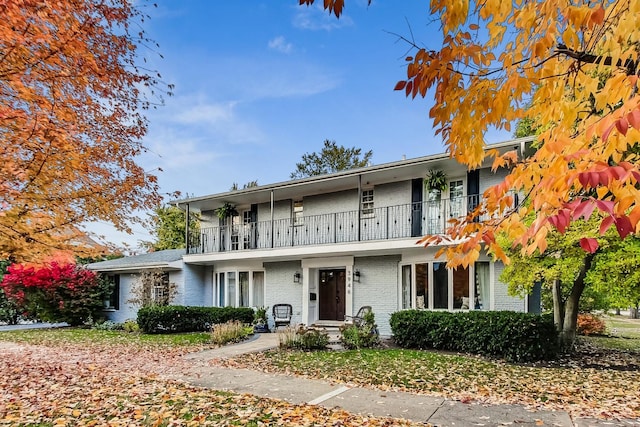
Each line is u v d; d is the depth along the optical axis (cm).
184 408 602
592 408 608
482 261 1269
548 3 234
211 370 895
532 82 264
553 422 546
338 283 1672
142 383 768
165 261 1912
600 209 163
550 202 198
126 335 1549
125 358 1059
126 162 437
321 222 1664
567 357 1031
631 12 212
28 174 359
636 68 225
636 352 1152
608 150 209
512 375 829
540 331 977
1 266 2019
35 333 1669
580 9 219
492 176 1287
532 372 859
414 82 274
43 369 915
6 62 312
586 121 248
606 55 246
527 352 966
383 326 1452
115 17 374
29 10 302
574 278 1037
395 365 923
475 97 277
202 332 1634
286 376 828
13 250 391
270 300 1772
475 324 1061
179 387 736
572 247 873
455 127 286
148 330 1591
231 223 1956
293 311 1697
